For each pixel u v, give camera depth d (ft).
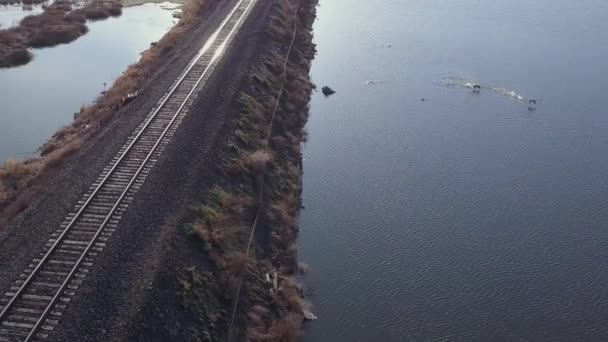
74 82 160.56
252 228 95.04
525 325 85.15
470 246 101.71
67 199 88.33
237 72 141.18
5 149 122.72
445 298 89.97
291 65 169.58
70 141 117.19
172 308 71.72
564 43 201.36
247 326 77.66
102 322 66.54
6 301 68.74
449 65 181.27
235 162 106.63
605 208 112.78
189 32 176.76
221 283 80.33
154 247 78.95
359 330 83.87
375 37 206.59
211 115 117.70
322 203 113.09
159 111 117.08
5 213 89.92
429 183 120.16
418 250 100.53
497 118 147.64
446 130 141.59
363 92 162.40
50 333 64.80
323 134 139.54
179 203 89.25
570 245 102.27
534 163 127.75
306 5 233.76
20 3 237.66
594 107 153.99
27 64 173.37
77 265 73.92
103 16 221.05
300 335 81.82
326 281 93.04
